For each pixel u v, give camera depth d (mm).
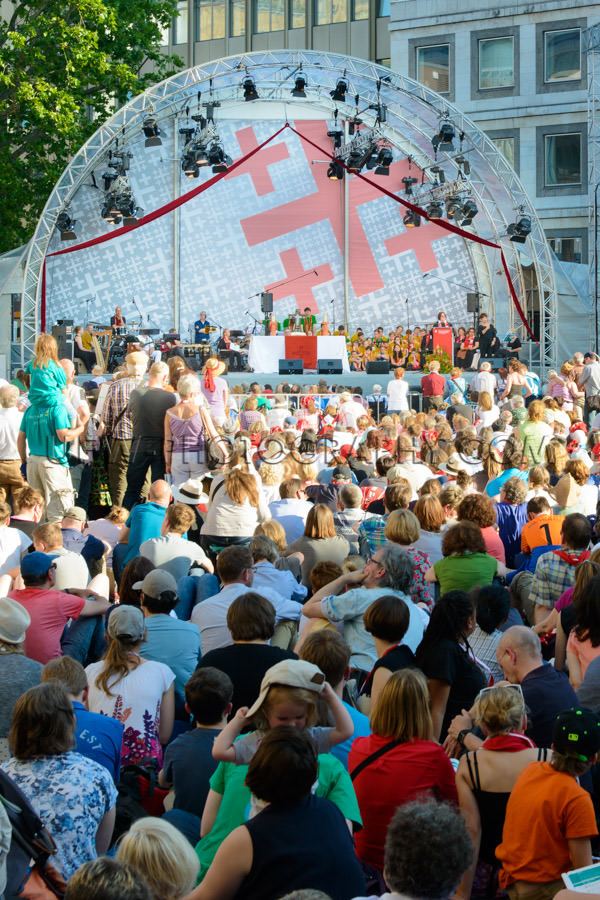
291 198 29594
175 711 5910
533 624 7039
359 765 4336
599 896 3170
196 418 9758
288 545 8266
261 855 3184
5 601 5082
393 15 37406
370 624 5281
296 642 6504
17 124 30797
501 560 7777
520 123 36375
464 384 19547
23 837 3521
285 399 20172
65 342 25953
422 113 27250
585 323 30109
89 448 11422
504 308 29344
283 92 28344
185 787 4461
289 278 29719
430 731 4355
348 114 28812
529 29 35875
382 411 22109
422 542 7680
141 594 6145
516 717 4238
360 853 4320
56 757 3949
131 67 32156
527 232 26188
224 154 26031
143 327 28453
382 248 29750
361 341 28391
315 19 41750
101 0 29547
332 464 11133
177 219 29047
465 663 5340
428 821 2773
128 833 3023
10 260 28547
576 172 35938
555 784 3875
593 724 3857
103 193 28141
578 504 8969
